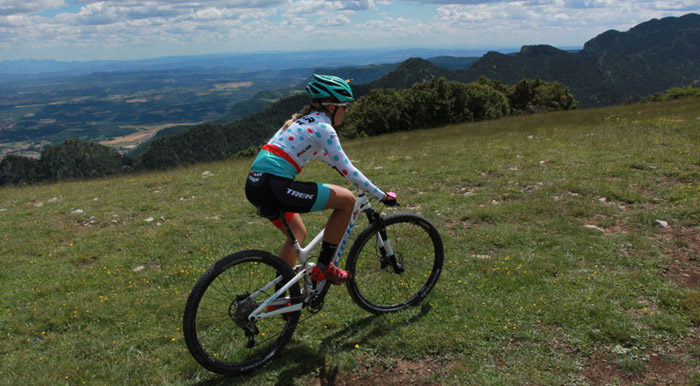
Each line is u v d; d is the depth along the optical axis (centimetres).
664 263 436
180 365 329
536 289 402
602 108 3225
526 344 326
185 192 986
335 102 310
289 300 340
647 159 855
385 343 338
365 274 401
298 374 316
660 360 296
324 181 977
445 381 295
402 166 1045
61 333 399
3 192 1254
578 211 594
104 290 485
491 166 919
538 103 7438
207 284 306
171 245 620
